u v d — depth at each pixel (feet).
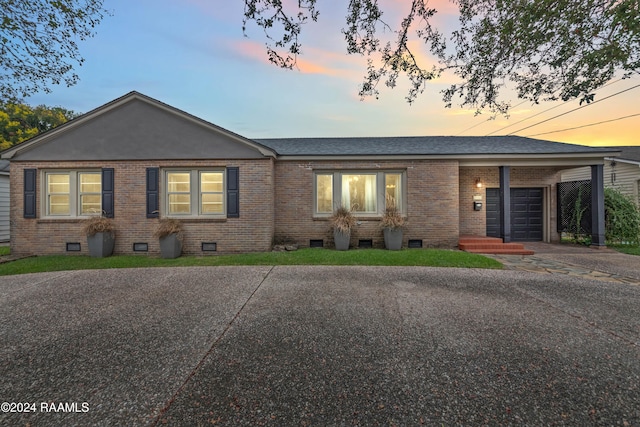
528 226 37.50
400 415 6.67
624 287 17.29
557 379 8.07
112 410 6.90
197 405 7.06
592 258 26.61
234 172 30.40
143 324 12.09
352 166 32.96
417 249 30.68
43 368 8.77
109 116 30.25
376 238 32.86
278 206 33.06
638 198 39.75
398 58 15.98
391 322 12.14
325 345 10.14
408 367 8.70
